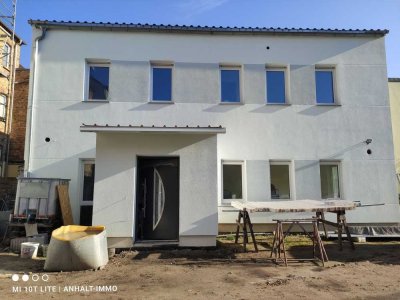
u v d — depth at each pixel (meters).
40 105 11.86
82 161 11.89
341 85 12.88
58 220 10.63
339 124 12.64
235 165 12.33
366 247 10.30
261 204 9.18
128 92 12.17
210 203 9.88
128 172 9.88
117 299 5.58
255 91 12.55
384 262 8.25
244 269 7.54
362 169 12.46
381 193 12.39
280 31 12.73
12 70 21.09
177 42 12.55
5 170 20.47
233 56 12.67
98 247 7.73
